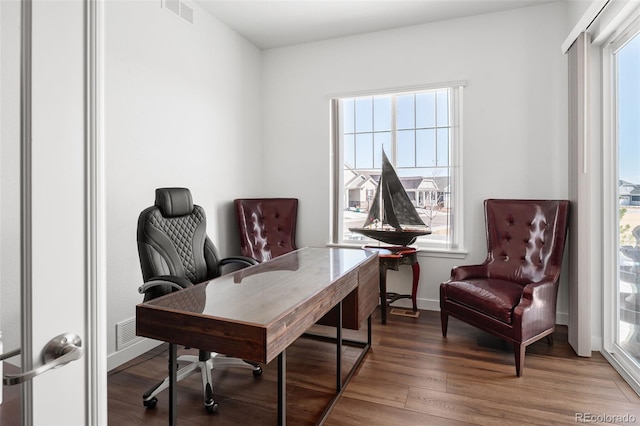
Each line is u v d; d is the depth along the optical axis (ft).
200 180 10.41
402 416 5.96
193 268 7.41
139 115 8.41
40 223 2.01
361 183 12.62
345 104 12.76
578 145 8.07
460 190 11.10
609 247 8.05
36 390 2.01
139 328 4.63
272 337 4.00
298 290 5.31
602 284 8.18
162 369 7.80
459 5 10.28
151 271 6.45
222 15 10.87
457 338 9.16
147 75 8.61
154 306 4.61
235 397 6.59
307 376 7.33
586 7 8.25
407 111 11.94
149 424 5.81
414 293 10.98
